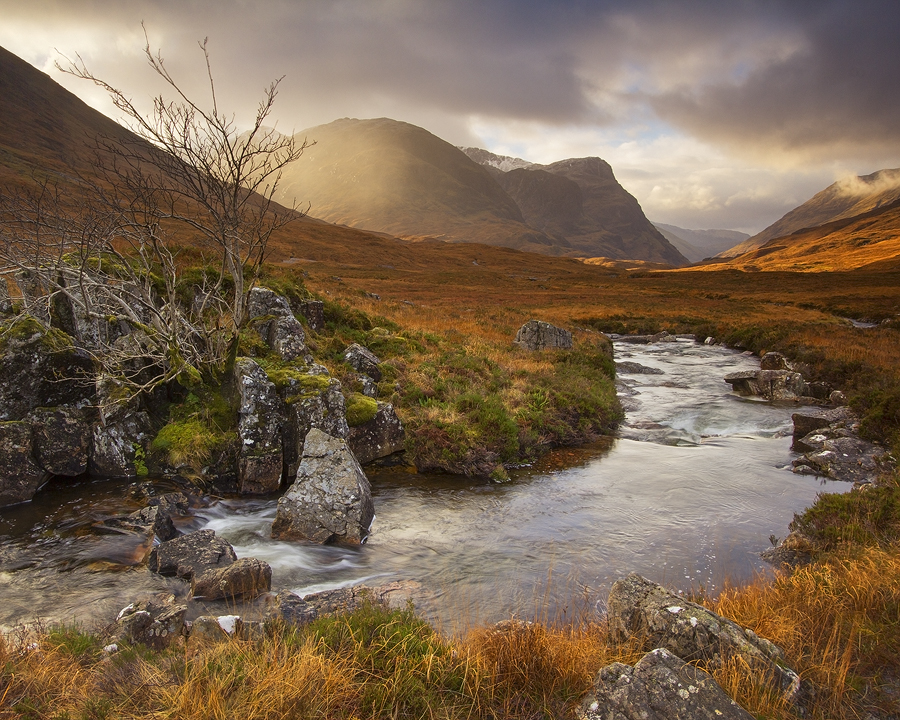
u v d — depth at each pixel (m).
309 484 9.19
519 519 9.80
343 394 12.70
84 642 4.99
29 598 6.59
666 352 33.53
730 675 4.27
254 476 10.51
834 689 4.32
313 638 4.65
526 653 4.68
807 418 15.11
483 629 5.29
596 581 7.56
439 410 13.78
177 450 10.55
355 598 6.61
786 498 10.91
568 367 20.58
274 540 8.80
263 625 5.39
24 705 3.82
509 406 14.95
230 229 11.41
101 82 9.49
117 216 10.95
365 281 77.81
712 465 13.02
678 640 4.75
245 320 13.60
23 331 10.23
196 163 10.45
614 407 17.44
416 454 12.48
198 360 11.42
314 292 20.34
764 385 20.73
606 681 4.04
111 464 10.45
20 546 7.98
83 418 10.57
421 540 8.92
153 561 7.41
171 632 5.39
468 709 4.10
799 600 5.90
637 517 9.93
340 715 3.84
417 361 17.31
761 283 98.31
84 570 7.34
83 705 3.87
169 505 9.41
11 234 11.05
